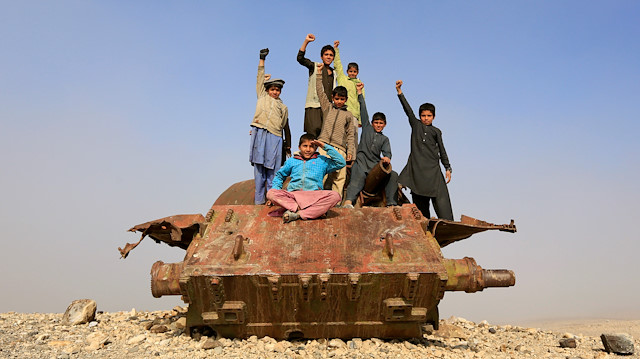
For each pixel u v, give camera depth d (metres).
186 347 5.93
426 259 5.69
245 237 6.12
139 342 6.42
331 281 5.50
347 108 9.20
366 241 6.01
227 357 5.43
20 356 5.73
